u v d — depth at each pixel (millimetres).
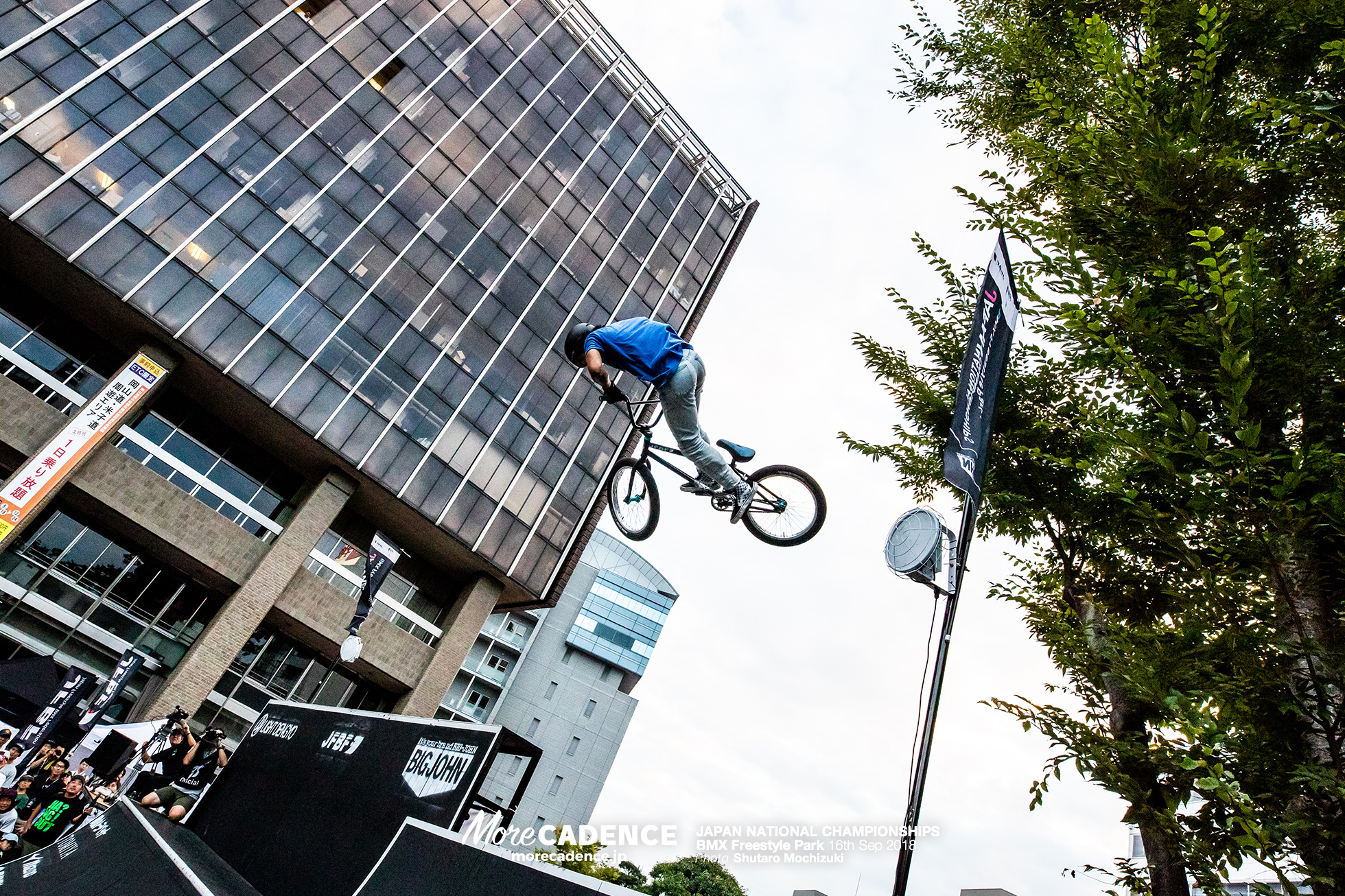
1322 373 3814
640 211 35719
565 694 58500
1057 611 5559
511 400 28844
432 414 26406
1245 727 3459
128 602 21219
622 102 36938
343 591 25031
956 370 6562
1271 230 4746
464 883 2760
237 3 25516
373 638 24734
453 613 27234
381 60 28516
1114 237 5062
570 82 34844
